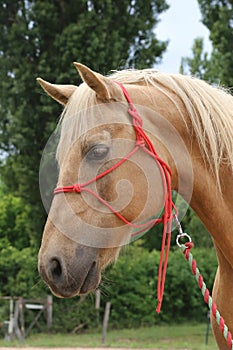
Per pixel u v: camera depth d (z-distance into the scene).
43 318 13.37
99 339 12.32
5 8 13.57
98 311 13.63
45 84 2.79
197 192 2.72
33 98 13.17
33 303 13.56
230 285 2.78
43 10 13.00
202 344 11.69
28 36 13.20
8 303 13.25
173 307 14.80
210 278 14.91
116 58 12.55
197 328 13.94
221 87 3.04
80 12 13.32
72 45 12.64
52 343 11.51
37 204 13.55
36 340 12.13
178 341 12.18
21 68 13.02
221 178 2.73
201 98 2.77
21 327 12.41
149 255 14.85
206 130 2.70
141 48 13.57
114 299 14.02
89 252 2.45
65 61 12.73
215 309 2.57
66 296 2.41
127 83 2.82
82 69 2.48
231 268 2.79
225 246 2.74
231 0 13.91
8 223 18.80
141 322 14.23
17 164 13.39
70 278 2.40
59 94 2.79
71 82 12.63
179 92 2.76
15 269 13.92
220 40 13.54
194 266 2.64
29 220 13.86
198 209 2.79
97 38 12.46
